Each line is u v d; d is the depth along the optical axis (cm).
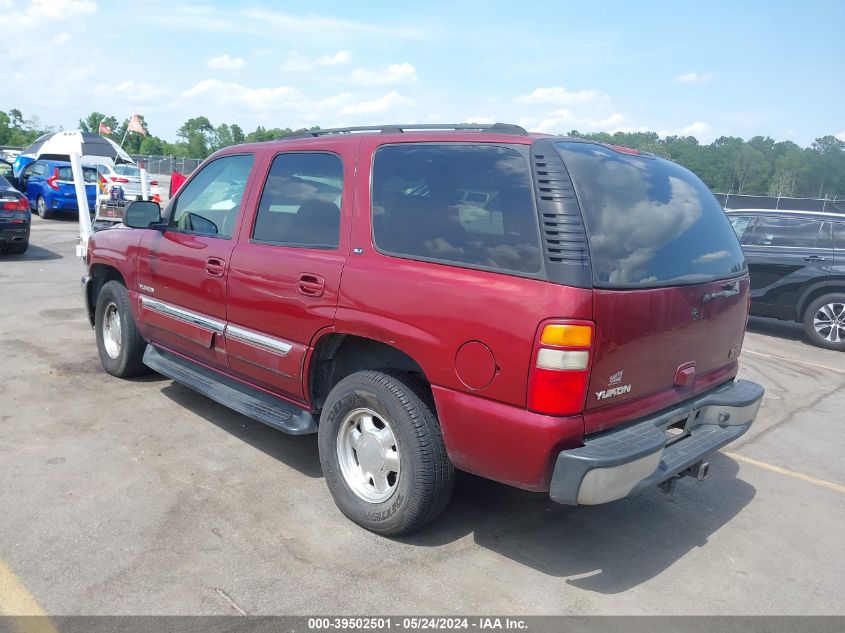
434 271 319
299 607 294
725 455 514
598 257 289
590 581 330
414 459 329
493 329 293
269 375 407
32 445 441
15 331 720
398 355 361
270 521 363
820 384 728
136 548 330
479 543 358
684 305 331
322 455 374
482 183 318
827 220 933
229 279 423
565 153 310
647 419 325
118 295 551
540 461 287
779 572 351
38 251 1334
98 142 2775
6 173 2097
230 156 461
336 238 368
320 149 392
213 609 289
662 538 379
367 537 354
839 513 423
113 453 436
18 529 341
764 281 966
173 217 497
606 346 289
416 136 353
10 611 281
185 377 482
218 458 438
